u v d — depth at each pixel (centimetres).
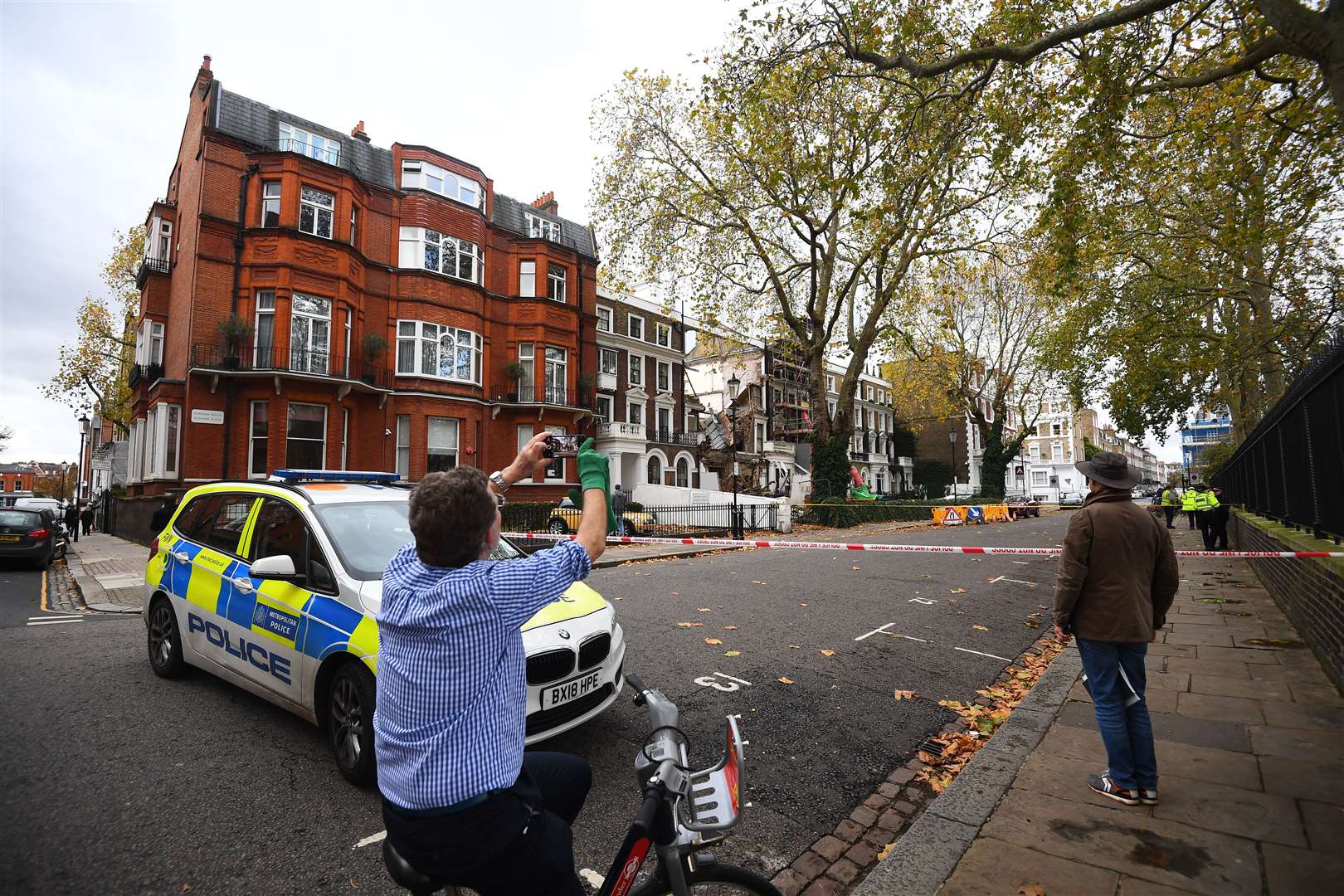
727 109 1134
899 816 338
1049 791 341
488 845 152
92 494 3962
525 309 2570
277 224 1886
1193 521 2442
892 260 2261
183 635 509
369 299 2125
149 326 2102
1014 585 1063
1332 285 1489
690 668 566
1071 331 2030
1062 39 723
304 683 388
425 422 2192
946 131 995
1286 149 1020
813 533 2242
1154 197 1427
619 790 352
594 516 182
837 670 571
